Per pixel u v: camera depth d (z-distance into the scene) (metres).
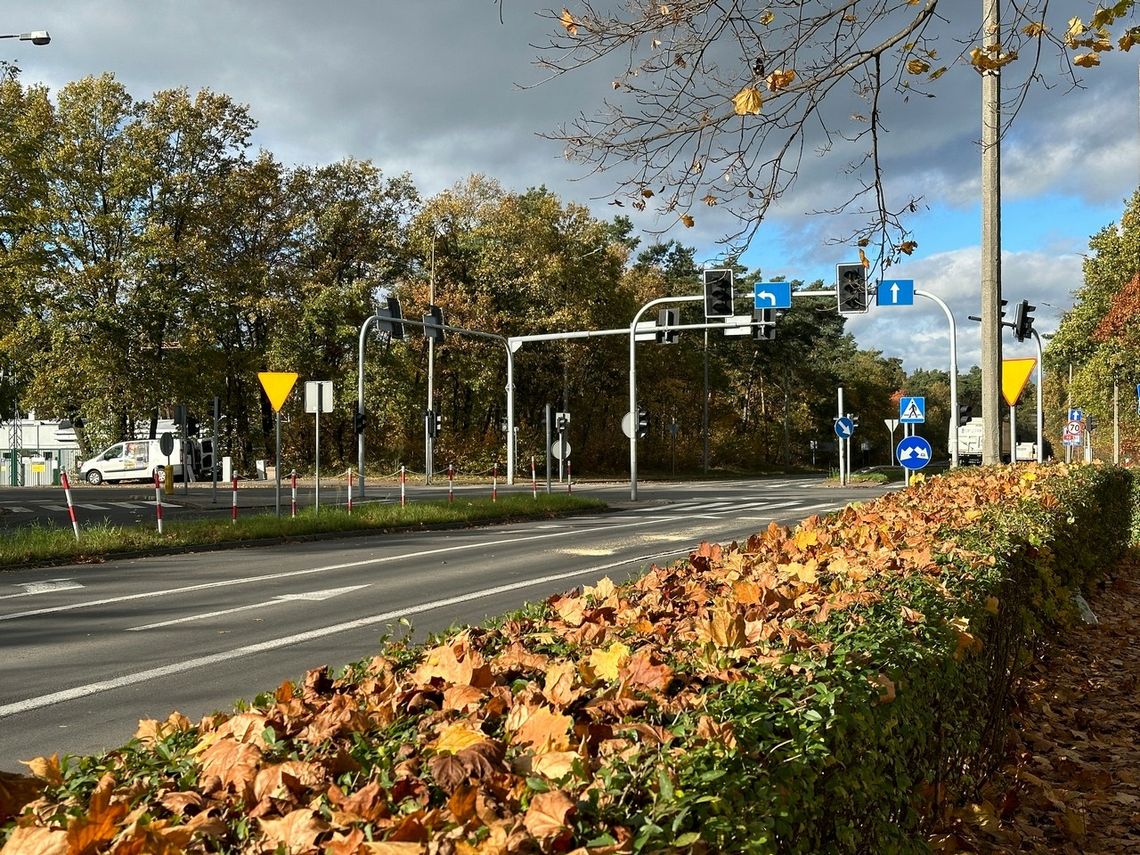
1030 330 26.67
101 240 45.09
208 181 47.03
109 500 31.81
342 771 2.37
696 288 68.62
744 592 4.34
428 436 41.38
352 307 50.28
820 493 38.16
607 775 2.10
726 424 79.62
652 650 3.31
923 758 3.50
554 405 59.16
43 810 2.23
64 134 44.66
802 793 2.29
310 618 10.11
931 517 8.12
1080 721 6.52
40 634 9.34
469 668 3.10
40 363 43.09
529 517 24.98
